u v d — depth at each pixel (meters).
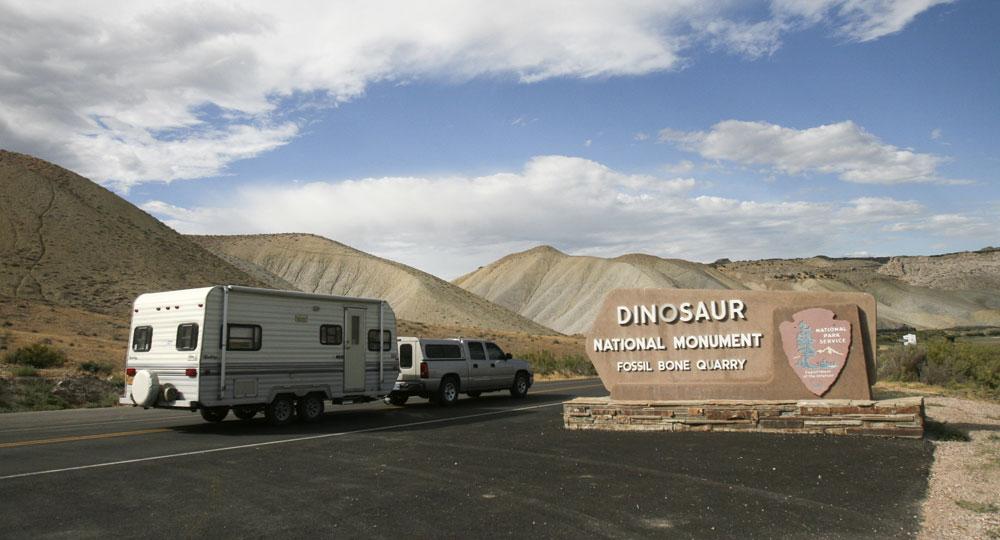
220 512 7.76
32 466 10.61
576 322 161.25
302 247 161.75
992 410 16.66
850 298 13.12
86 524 7.33
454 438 13.34
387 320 18.78
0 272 58.22
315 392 16.66
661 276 177.62
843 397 12.93
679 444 11.91
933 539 6.30
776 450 11.05
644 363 14.25
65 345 39.28
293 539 6.71
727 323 13.81
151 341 15.54
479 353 22.27
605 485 8.80
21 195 74.50
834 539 6.39
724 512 7.38
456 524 7.14
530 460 10.70
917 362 26.89
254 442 13.13
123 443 13.07
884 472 9.23
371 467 10.37
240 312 15.27
